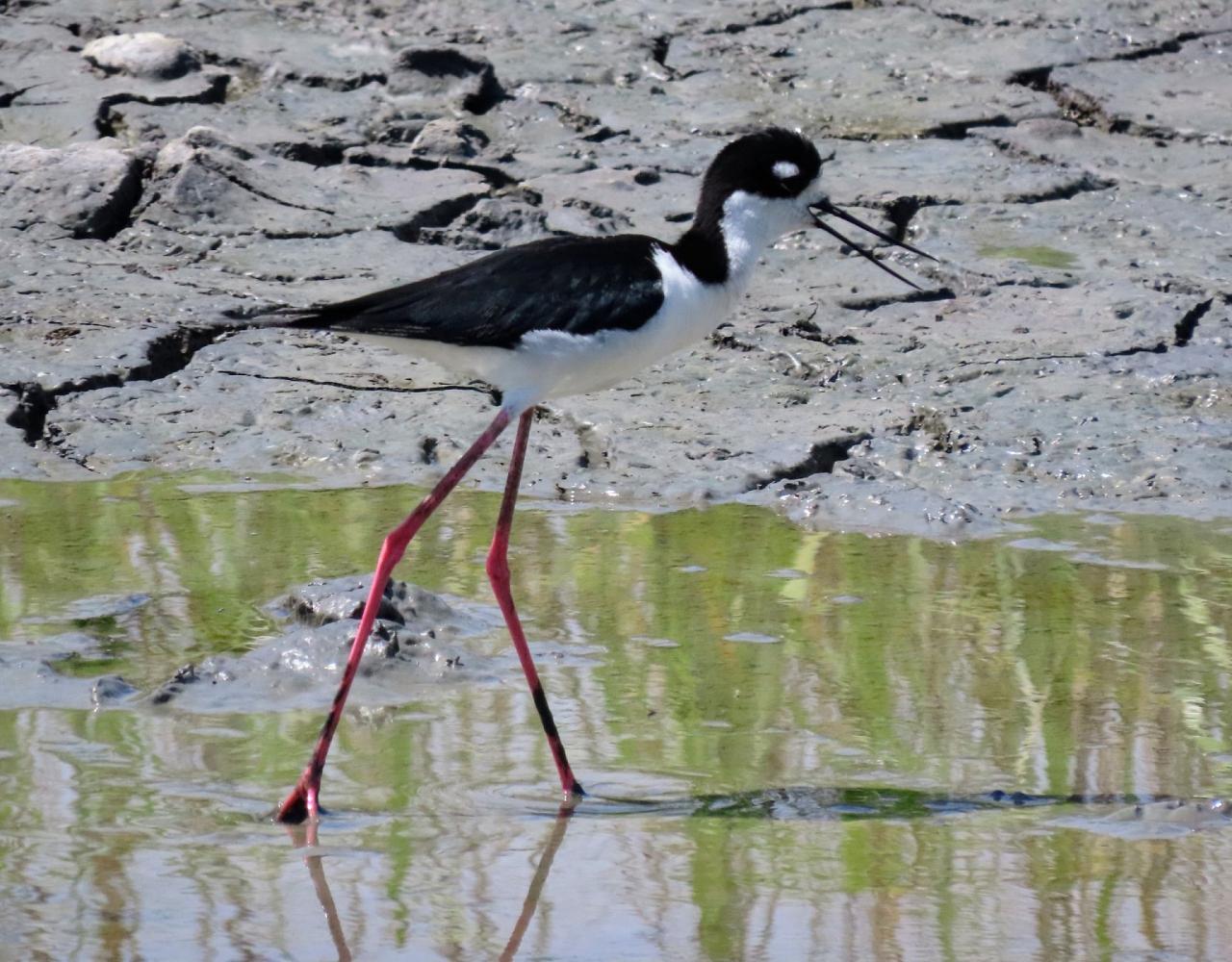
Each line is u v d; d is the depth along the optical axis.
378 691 8.59
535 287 8.30
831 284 15.49
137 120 18.38
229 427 12.84
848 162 18.00
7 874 6.69
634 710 8.41
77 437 12.54
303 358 14.11
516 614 8.06
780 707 8.45
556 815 7.31
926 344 14.26
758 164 8.91
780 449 12.41
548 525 11.23
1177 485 11.91
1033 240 16.31
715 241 8.87
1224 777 7.68
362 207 16.83
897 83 19.92
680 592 10.02
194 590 9.91
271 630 9.33
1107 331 14.35
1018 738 8.09
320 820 7.23
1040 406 13.09
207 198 16.69
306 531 10.97
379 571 7.79
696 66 20.38
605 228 16.27
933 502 11.52
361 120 18.70
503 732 8.16
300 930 6.34
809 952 6.18
